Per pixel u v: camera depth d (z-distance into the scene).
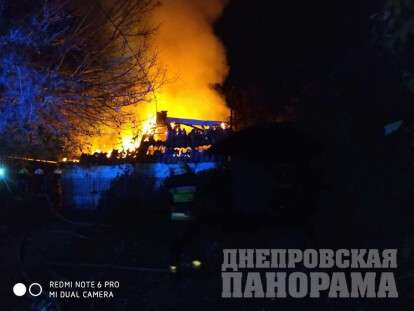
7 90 11.05
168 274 7.41
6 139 11.77
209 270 7.32
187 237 8.23
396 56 5.53
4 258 8.95
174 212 8.57
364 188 7.89
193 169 14.34
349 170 8.28
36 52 11.73
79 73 12.55
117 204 14.12
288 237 8.31
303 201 8.78
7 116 11.09
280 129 9.73
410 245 6.83
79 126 12.98
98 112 13.08
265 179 9.40
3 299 6.78
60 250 9.40
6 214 13.78
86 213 14.32
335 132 8.98
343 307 5.68
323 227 8.11
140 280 7.31
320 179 8.88
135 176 14.78
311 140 9.33
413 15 5.23
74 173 15.96
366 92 8.58
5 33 11.34
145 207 13.62
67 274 7.80
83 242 9.98
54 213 14.06
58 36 12.46
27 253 9.22
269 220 9.08
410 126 7.39
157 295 6.62
